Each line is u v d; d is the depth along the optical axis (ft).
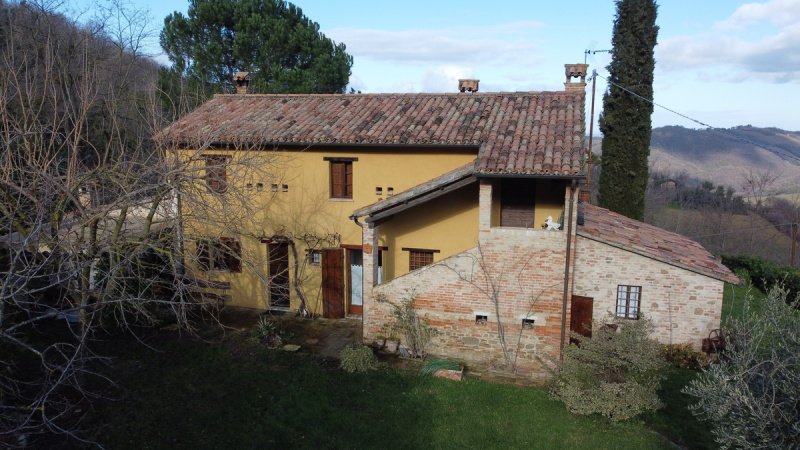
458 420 33.53
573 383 34.01
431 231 47.42
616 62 70.23
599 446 31.27
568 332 40.27
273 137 48.32
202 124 51.78
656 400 32.78
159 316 46.75
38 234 28.35
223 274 53.88
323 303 51.21
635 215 70.69
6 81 36.91
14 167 33.96
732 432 21.34
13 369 34.96
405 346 43.16
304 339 45.83
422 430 32.35
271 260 52.54
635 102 69.36
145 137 43.98
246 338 45.06
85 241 34.24
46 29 46.42
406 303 42.63
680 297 41.75
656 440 31.96
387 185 48.14
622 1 69.41
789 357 20.68
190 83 73.97
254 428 32.19
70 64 45.29
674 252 43.60
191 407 34.24
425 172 47.01
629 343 33.73
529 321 40.65
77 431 30.35
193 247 47.26
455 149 45.85
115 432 31.27
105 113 45.73
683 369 40.63
